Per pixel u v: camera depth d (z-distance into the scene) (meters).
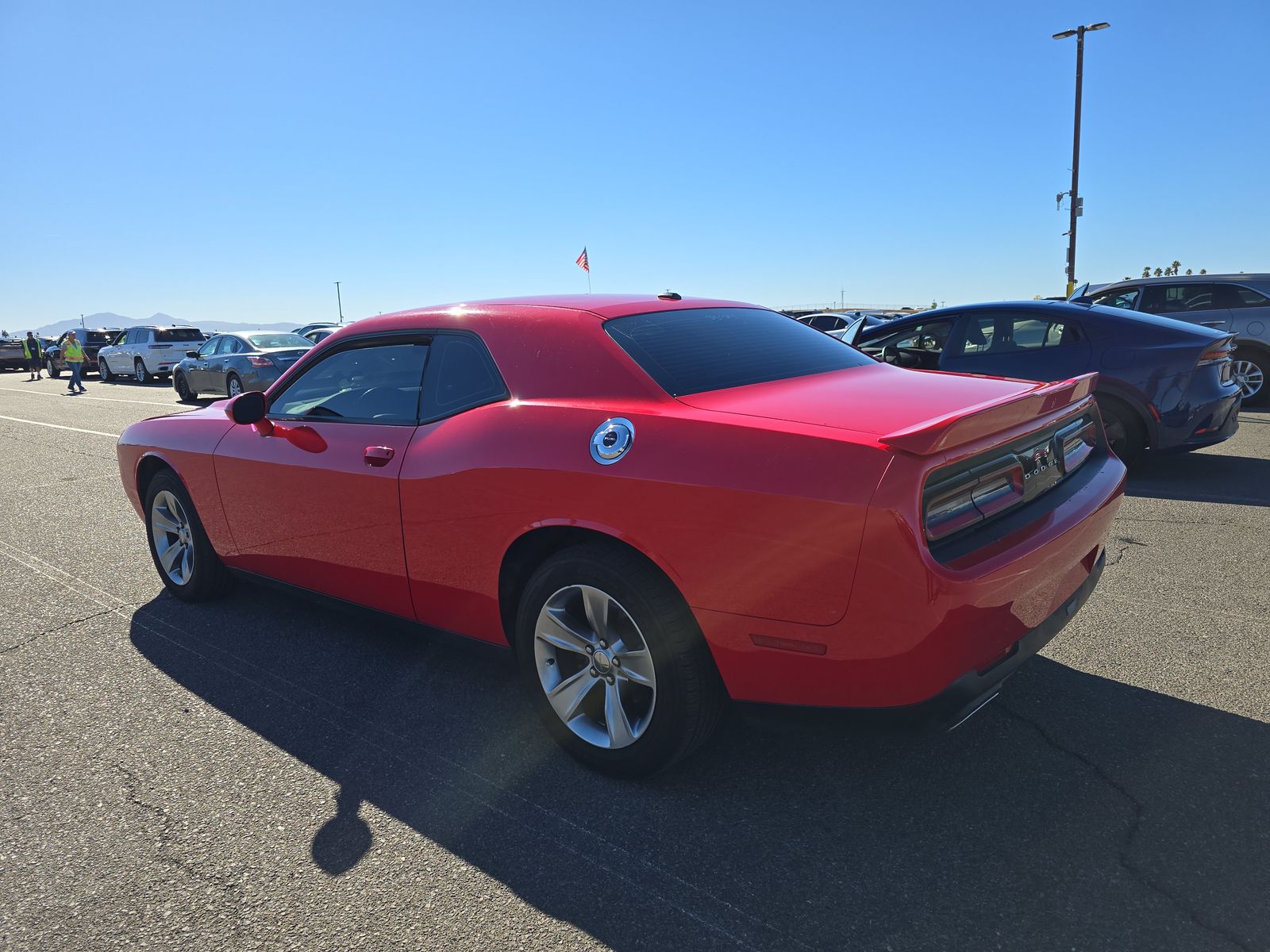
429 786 2.71
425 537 3.03
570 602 2.73
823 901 2.13
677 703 2.47
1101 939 1.96
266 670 3.61
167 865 2.35
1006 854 2.28
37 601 4.55
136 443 4.46
